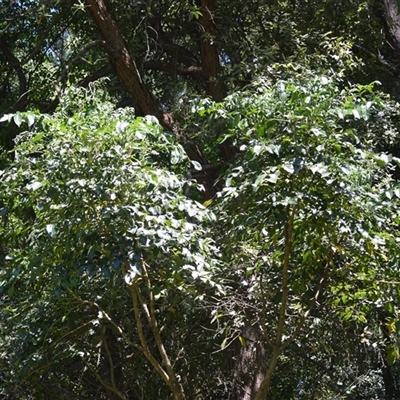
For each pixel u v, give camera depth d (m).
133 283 6.95
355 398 11.19
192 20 12.23
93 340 8.26
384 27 13.15
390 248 6.93
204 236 7.39
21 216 7.46
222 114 6.89
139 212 6.12
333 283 7.70
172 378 7.09
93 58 13.10
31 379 8.14
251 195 6.66
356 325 8.70
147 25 12.16
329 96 6.66
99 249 6.32
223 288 7.45
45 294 7.60
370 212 6.56
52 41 13.43
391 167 8.92
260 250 7.50
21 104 11.97
